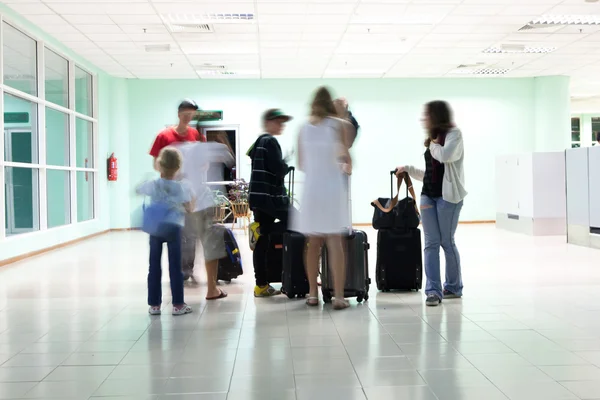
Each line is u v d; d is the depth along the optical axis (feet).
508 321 11.91
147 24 27.27
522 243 27.50
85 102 35.73
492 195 42.83
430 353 9.64
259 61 35.73
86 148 35.63
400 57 35.19
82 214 34.47
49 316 12.93
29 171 26.30
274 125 14.30
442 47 32.83
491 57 35.76
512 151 43.04
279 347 10.10
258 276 14.75
